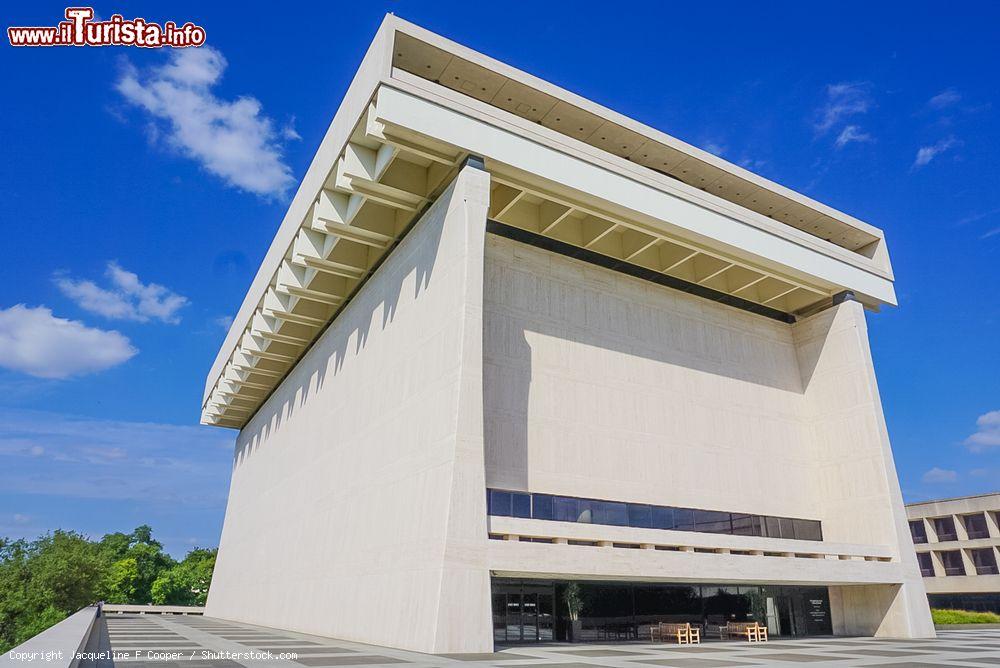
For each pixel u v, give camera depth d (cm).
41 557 4803
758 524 2800
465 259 1998
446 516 1761
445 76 2319
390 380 2391
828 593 2886
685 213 2545
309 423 3422
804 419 3145
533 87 2377
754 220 2769
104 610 5053
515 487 2222
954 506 5803
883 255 3288
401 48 2189
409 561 1905
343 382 2972
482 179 2108
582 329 2580
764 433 2977
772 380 3108
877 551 2670
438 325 2081
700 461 2725
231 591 4422
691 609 2509
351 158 2234
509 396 2312
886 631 2662
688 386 2806
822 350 3148
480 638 1697
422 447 2014
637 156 2741
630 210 2406
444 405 1931
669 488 2594
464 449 1834
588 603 2294
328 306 3384
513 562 1825
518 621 2141
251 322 3906
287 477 3634
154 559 8769
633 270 2822
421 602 1759
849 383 3008
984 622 4556
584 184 2306
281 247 3184
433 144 2080
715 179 2891
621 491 2461
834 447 3019
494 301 2394
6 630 4191
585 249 2698
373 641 1988
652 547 2408
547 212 2567
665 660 1526
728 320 3067
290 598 3048
